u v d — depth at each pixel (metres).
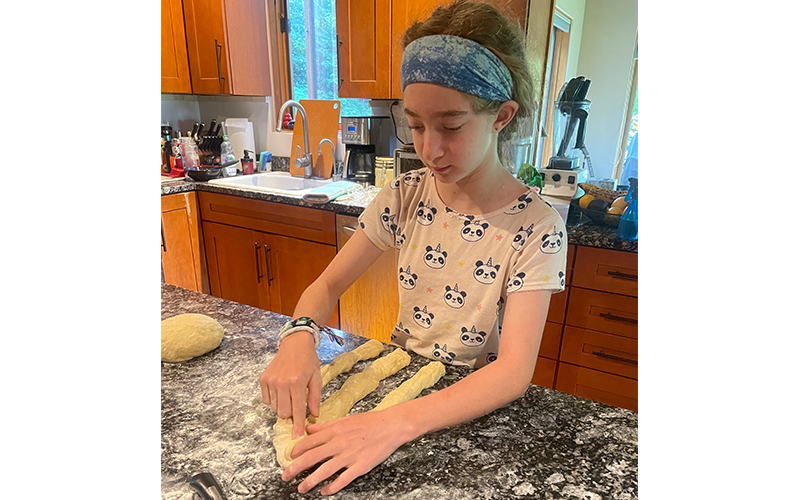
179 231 2.52
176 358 0.77
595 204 1.65
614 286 1.56
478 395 0.62
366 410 0.66
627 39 1.62
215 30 2.53
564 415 0.63
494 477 0.52
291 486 0.51
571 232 1.60
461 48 0.66
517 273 0.77
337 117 2.55
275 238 2.32
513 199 0.85
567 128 1.79
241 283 2.58
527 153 1.89
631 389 1.62
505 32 0.73
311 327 0.76
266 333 0.88
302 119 2.56
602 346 1.64
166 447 0.57
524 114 0.83
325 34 2.79
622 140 1.74
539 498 0.49
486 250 0.86
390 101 2.49
